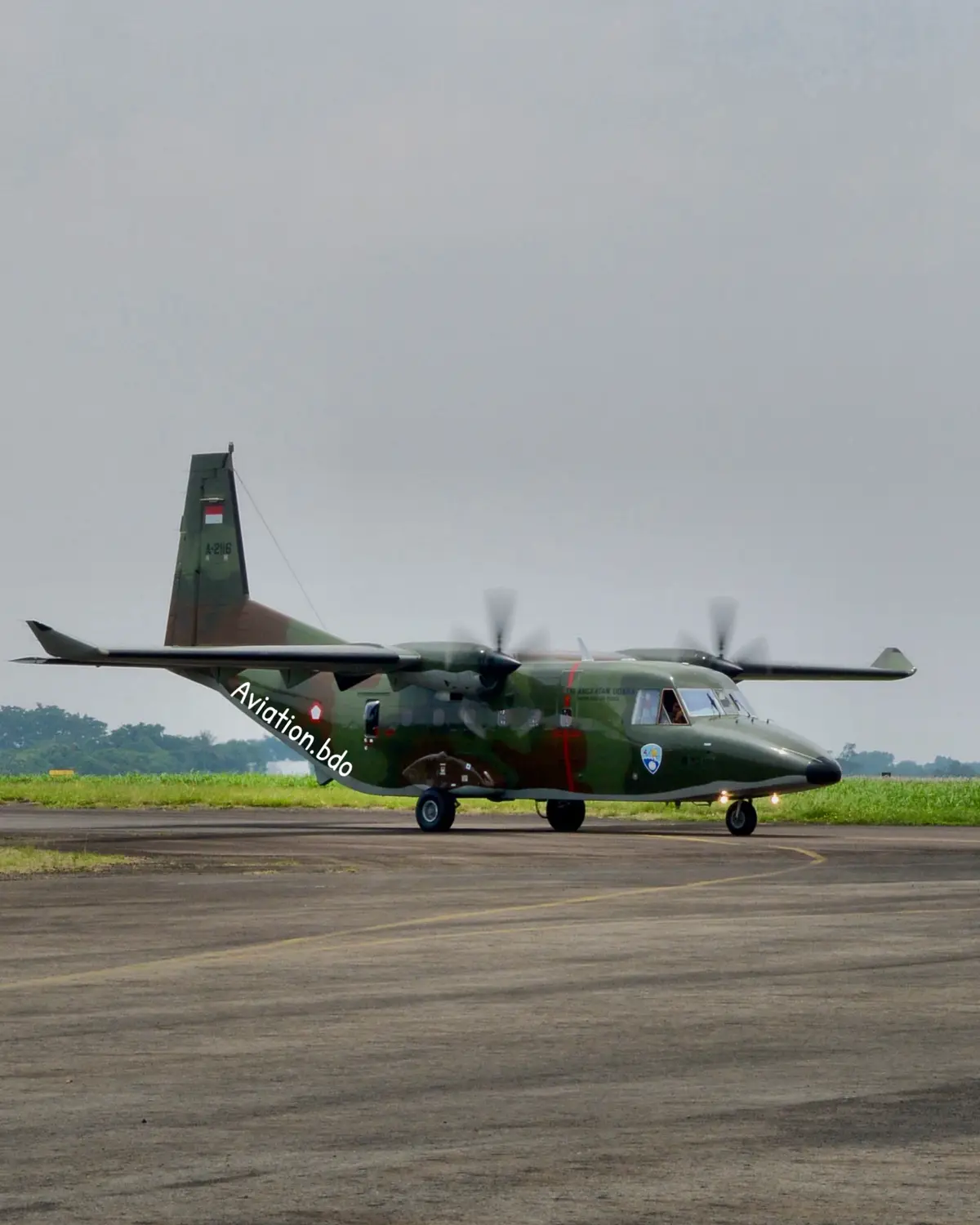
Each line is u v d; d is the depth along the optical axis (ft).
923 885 108.27
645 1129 41.11
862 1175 36.86
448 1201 34.99
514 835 173.88
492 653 184.03
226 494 219.61
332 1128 41.39
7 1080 47.01
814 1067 48.52
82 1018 57.00
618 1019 56.70
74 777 366.22
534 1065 49.01
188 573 221.25
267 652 183.83
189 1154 38.96
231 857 133.59
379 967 69.15
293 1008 59.11
